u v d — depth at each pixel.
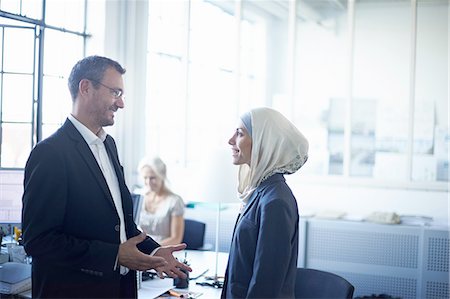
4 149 3.59
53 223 1.80
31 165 1.84
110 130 4.52
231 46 5.58
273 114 2.02
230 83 5.94
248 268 1.88
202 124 6.10
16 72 3.63
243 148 2.03
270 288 1.77
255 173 1.99
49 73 3.95
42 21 3.75
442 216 4.77
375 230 4.12
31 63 3.70
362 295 4.16
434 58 6.76
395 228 4.07
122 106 2.05
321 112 7.26
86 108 2.00
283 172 1.99
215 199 2.86
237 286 1.88
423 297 3.99
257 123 1.99
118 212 2.08
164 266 1.92
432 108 6.79
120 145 4.59
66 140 1.92
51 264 1.89
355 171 7.03
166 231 3.81
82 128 1.99
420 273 4.00
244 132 2.03
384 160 6.95
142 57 4.75
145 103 4.85
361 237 4.16
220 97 6.10
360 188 5.05
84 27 4.33
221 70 6.07
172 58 5.74
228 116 6.02
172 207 3.81
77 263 1.83
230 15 6.12
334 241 4.23
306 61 7.44
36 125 3.71
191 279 2.76
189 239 4.20
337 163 7.11
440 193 4.80
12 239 2.86
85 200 1.89
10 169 2.39
